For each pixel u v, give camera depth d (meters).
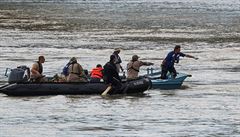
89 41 133.75
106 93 70.44
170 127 54.50
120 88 70.88
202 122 56.69
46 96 69.81
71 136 51.12
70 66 72.38
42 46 124.00
